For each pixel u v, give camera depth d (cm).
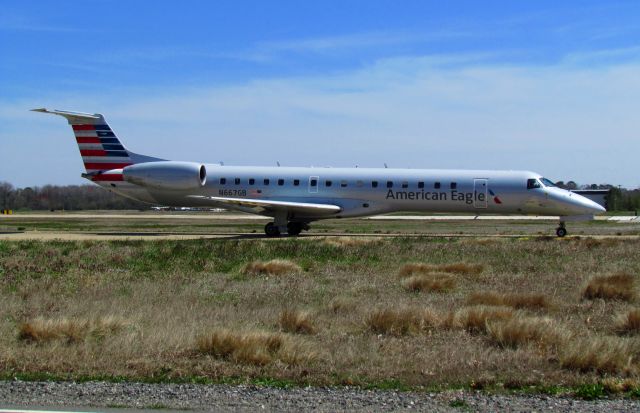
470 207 3672
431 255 2658
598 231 4544
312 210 3703
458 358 1036
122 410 781
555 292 1748
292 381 920
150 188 3872
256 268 2216
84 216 7450
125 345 1095
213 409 787
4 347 1094
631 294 1659
